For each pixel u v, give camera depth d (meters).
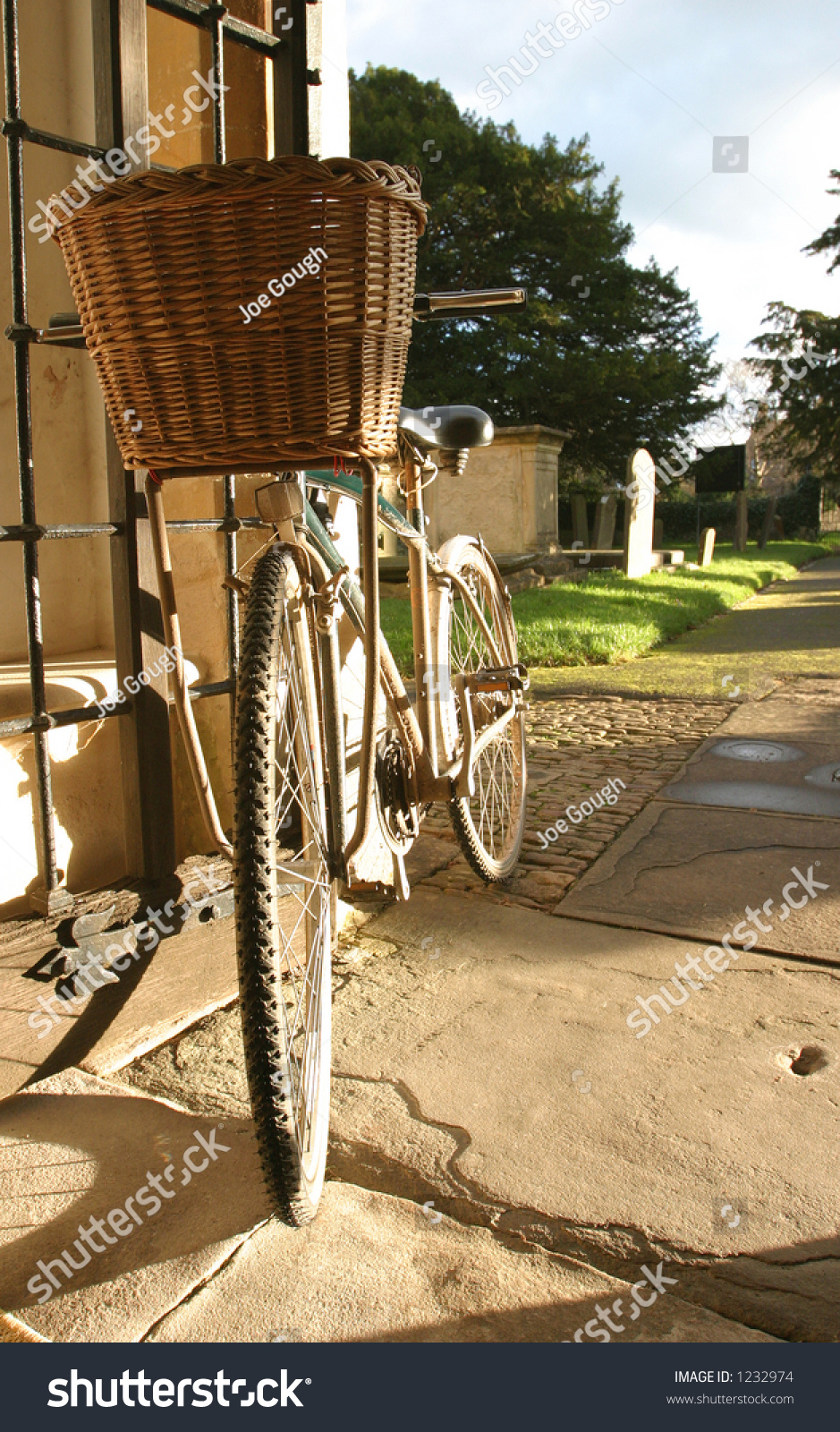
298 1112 1.57
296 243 1.27
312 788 1.72
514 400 22.56
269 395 1.35
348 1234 1.57
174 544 2.76
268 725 1.39
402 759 2.19
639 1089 1.92
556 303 23.33
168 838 2.27
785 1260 1.48
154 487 1.50
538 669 6.97
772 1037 2.10
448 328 22.84
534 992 2.32
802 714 5.25
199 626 2.76
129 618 2.18
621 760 4.43
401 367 1.45
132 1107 1.92
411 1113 1.86
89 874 2.36
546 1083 1.95
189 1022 2.24
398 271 1.37
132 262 1.29
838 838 3.31
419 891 2.95
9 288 2.64
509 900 2.87
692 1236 1.54
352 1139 1.79
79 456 2.88
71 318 1.86
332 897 1.88
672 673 6.64
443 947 2.57
